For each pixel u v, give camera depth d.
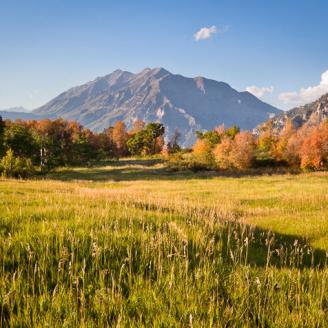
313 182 53.78
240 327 4.44
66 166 100.06
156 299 4.88
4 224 8.00
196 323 4.26
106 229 7.63
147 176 74.50
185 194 36.78
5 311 4.57
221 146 88.12
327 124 112.44
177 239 7.73
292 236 12.05
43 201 12.69
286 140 107.69
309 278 6.11
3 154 75.88
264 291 5.36
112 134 180.88
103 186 49.03
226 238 9.26
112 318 4.56
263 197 30.78
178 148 153.00
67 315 4.37
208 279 5.67
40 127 148.12
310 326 4.52
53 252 6.47
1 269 5.52
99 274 5.56
